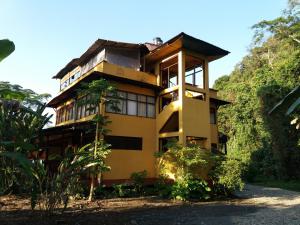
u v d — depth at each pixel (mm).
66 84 24359
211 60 19109
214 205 12391
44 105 8688
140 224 8531
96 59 18734
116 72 16766
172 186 14344
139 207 11391
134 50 18734
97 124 13453
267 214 10320
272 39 37875
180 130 16234
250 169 24250
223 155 15320
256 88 28562
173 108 17078
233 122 31609
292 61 24891
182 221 9078
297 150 22859
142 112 17734
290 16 20875
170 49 17469
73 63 21969
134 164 16531
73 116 19594
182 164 14594
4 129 7117
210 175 14898
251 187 20047
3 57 4641
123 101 16891
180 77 16891
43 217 8555
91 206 11234
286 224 8789
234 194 15828
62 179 8586
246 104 30016
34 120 8164
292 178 23016
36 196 8523
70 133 15836
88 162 9078
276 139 23594
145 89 18156
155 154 15633
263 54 40969
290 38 22438
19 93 7008
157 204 12281
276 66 27859
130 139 16734
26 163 4547
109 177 15289
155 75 18844
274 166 24891
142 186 15430
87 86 14125
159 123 17906
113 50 18109
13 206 10375
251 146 29141
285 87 23969
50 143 18250
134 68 18453
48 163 14359
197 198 13953
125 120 16688
